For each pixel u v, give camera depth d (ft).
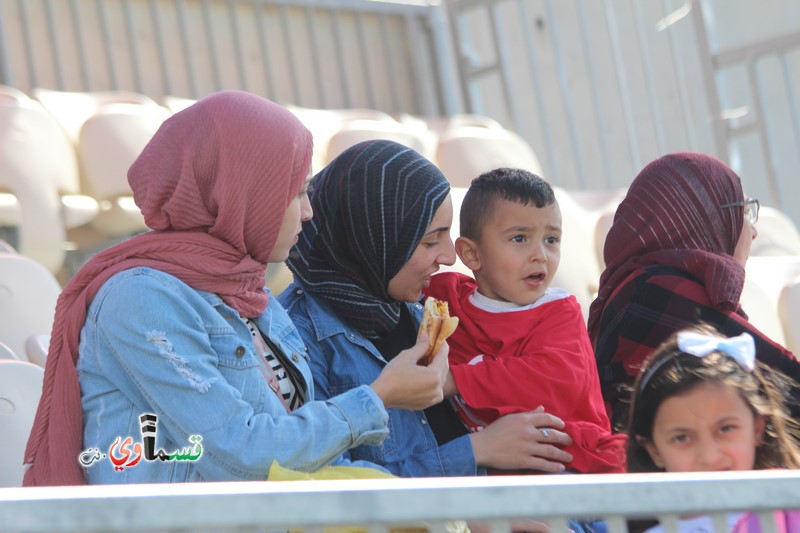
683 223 44.37
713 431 31.78
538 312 39.06
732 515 28.58
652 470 33.04
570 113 89.97
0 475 40.09
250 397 31.42
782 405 36.55
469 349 39.37
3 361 42.06
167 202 32.94
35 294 50.19
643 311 41.86
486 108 103.09
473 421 38.01
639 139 96.73
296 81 92.22
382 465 35.78
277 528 20.63
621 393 41.39
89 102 69.36
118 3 85.46
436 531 21.25
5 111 60.34
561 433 36.24
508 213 39.27
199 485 20.83
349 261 38.29
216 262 32.42
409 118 82.48
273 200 32.99
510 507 21.02
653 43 96.43
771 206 92.22
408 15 97.55
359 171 38.27
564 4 99.30
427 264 38.09
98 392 30.81
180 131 33.32
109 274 31.42
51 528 19.54
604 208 72.90
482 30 104.01
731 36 100.42
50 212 60.54
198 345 30.60
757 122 84.33
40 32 81.51
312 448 30.48
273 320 34.17
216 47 89.76
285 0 92.07
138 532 20.06
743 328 41.55
